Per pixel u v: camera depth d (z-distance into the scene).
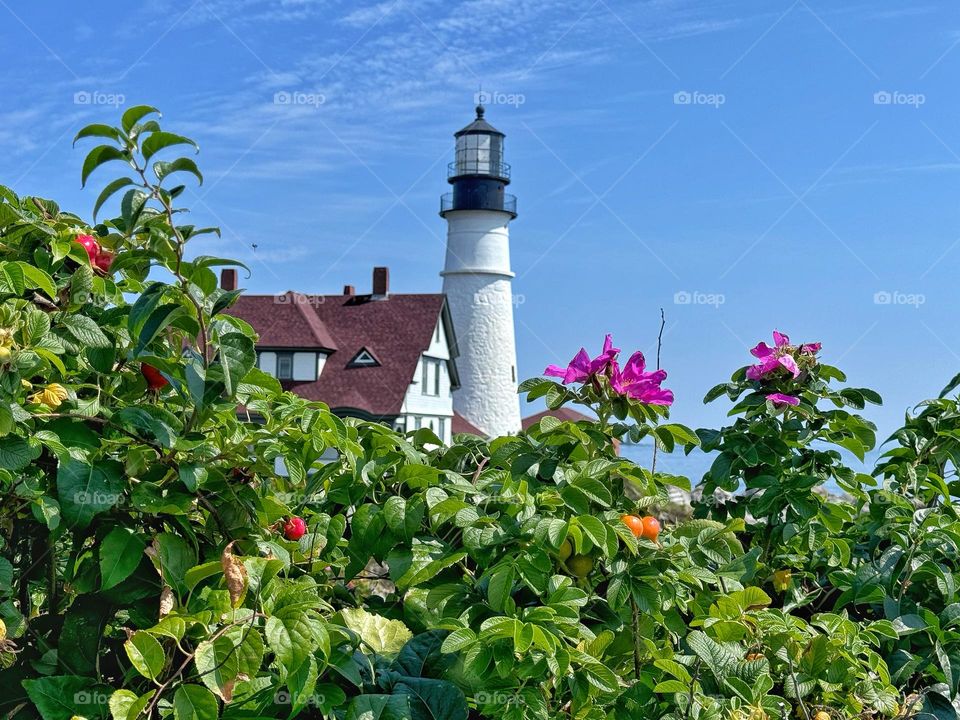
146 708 1.82
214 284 2.06
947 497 3.59
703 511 4.00
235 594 1.78
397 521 2.53
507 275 29.92
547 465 2.84
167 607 2.01
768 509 3.75
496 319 29.67
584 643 2.41
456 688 2.18
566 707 2.40
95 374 2.28
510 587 2.29
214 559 2.19
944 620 3.22
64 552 2.23
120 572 1.96
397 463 2.83
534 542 2.34
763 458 3.68
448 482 2.77
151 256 2.30
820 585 3.84
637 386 2.83
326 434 2.67
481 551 2.39
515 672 2.22
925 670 3.20
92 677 2.09
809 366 3.80
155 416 2.14
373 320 26.28
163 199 2.09
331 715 2.05
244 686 1.91
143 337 2.00
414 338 25.70
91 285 2.21
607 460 2.71
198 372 2.02
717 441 3.80
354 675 2.07
